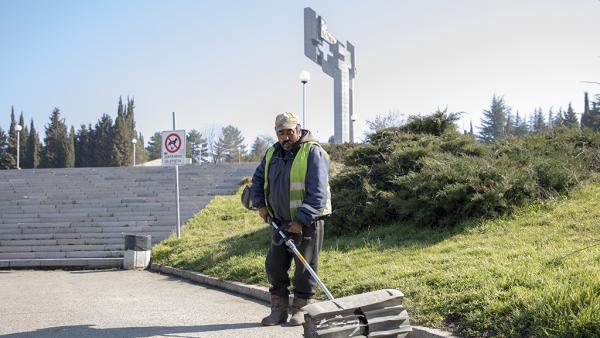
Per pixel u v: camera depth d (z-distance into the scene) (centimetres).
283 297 615
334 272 762
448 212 910
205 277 972
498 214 884
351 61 5481
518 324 455
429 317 528
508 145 1097
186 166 2423
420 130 1204
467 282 573
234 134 8056
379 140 1172
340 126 4903
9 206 1922
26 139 7912
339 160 1984
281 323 611
